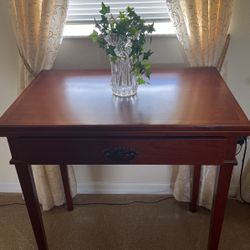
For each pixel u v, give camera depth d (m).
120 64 1.01
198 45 1.22
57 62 1.38
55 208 1.61
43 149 0.94
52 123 0.88
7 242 1.43
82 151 0.93
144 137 0.90
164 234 1.44
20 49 1.27
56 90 1.10
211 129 0.84
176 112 0.92
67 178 1.50
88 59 1.37
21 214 1.59
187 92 1.04
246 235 1.41
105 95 1.05
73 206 1.62
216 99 0.99
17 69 1.40
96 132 0.88
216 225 1.05
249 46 1.28
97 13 1.32
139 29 0.97
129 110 0.94
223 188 0.97
